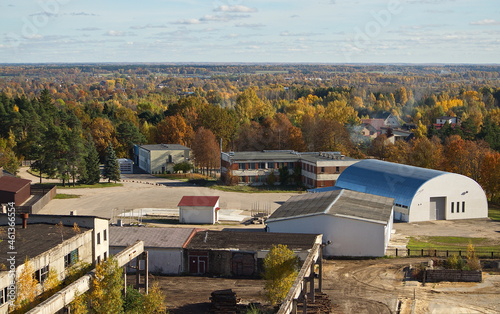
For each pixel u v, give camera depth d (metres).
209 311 48.22
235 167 119.50
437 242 72.75
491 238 75.12
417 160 115.88
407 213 84.88
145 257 48.25
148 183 124.06
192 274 60.06
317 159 116.81
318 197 78.56
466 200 87.38
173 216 89.31
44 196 98.25
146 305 43.88
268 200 103.25
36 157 118.44
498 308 48.91
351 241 66.06
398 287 54.81
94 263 51.34
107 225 54.91
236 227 82.06
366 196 79.50
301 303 47.81
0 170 101.31
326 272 60.06
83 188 116.06
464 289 53.94
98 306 39.38
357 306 49.44
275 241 61.66
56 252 44.84
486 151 112.00
